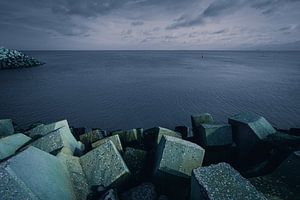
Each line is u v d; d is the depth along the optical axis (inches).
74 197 184.1
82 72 1969.7
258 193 143.6
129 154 267.1
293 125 690.2
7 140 255.0
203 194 146.0
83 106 874.1
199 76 1759.4
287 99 994.7
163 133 320.2
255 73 1998.0
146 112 808.3
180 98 1013.8
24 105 879.7
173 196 203.3
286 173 187.8
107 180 207.5
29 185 149.9
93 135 359.3
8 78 1587.1
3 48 2448.3
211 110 834.2
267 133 295.7
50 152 240.5
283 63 3467.0
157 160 232.1
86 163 225.3
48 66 2544.3
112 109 840.9
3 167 149.3
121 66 2625.5
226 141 307.4
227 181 153.2
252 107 872.3
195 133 366.0
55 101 942.4
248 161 280.7
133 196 191.2
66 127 312.8
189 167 212.7
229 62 3619.6
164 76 1744.6
